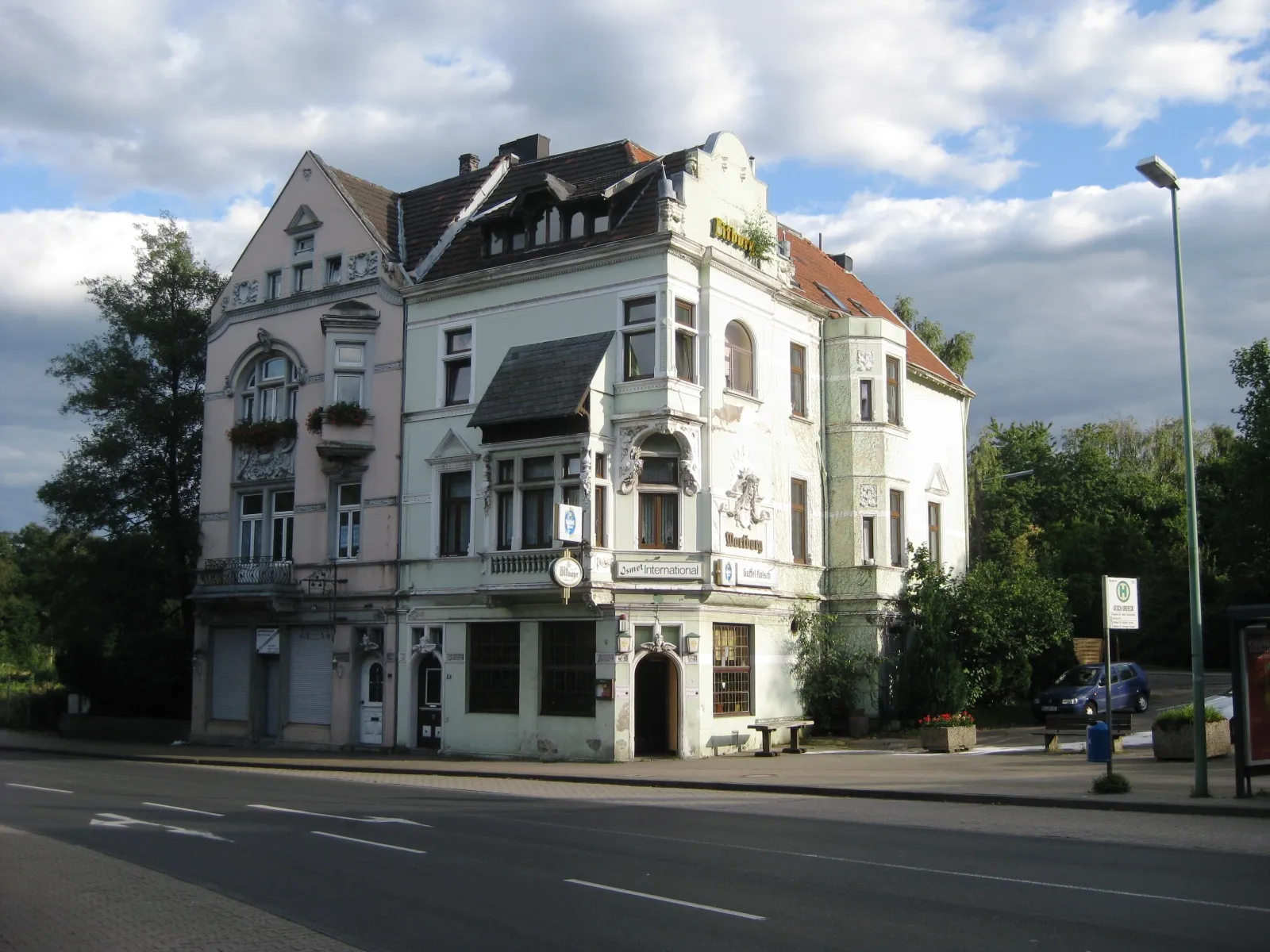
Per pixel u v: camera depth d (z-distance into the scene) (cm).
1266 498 3994
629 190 2961
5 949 857
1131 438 6531
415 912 963
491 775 2411
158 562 3791
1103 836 1396
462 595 2947
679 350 2800
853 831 1463
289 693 3353
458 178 3572
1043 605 3516
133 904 1014
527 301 2967
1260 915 934
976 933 873
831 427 3325
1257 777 1941
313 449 3350
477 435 2992
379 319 3259
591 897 1017
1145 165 1778
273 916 955
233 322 3622
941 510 3853
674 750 2748
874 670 3186
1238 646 1672
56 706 4372
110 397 3878
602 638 2697
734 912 951
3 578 7050
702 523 2775
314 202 3469
